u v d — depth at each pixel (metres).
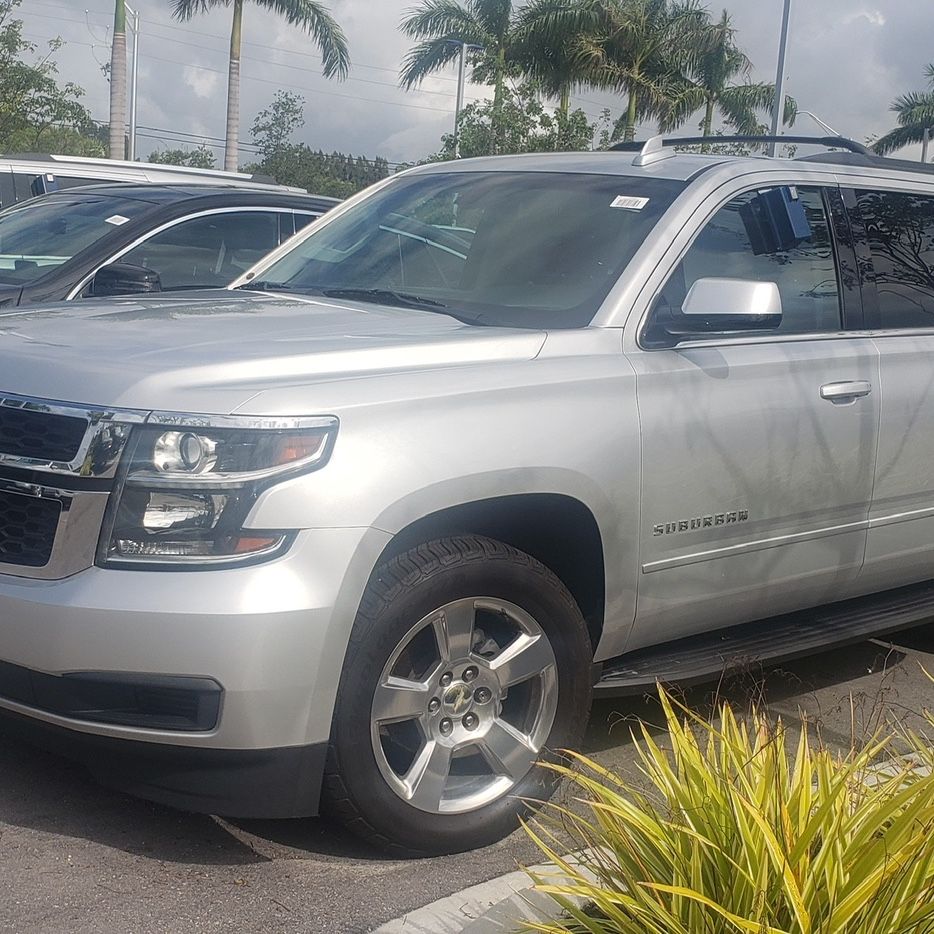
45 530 3.30
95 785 3.95
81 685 3.22
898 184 5.28
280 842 3.67
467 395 3.59
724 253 4.48
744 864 2.55
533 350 3.87
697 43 34.59
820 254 4.82
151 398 3.27
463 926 3.13
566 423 3.76
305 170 45.59
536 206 4.69
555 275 4.34
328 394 3.36
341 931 3.22
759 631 4.73
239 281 5.20
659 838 2.69
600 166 4.86
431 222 4.92
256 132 45.75
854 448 4.68
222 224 7.62
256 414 3.24
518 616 3.70
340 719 3.33
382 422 3.40
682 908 2.56
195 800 3.30
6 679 3.31
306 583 3.20
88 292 6.95
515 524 3.86
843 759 3.26
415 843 3.56
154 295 4.74
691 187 4.50
